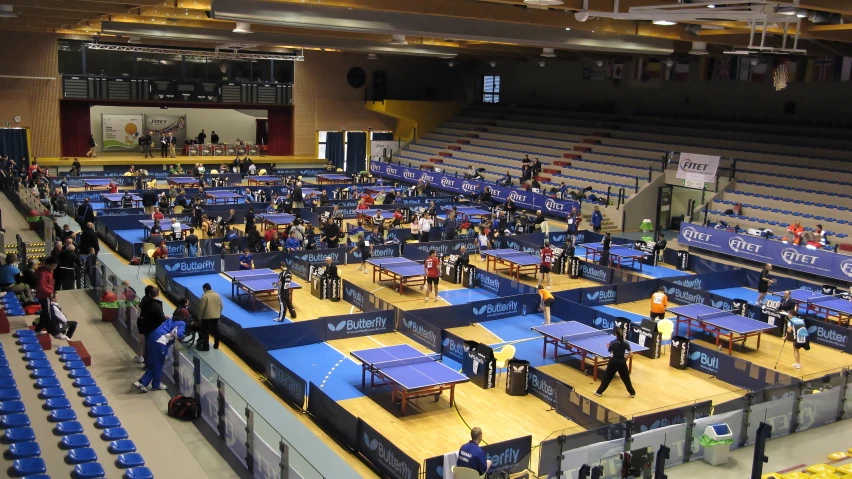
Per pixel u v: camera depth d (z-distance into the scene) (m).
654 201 40.94
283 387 17.94
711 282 29.22
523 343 22.50
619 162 45.16
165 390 15.66
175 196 41.72
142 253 29.41
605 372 19.77
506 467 13.70
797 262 30.50
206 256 28.23
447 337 20.91
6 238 28.78
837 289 27.53
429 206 39.59
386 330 23.09
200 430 14.05
